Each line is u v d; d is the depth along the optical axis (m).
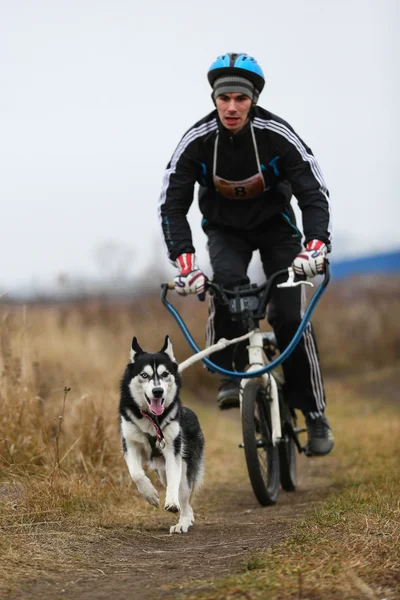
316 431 11.05
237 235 10.55
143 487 8.73
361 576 6.12
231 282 10.17
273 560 6.75
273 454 10.88
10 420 11.27
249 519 9.52
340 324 35.59
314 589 5.82
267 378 10.30
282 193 10.20
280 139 9.63
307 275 9.32
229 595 5.81
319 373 10.85
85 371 17.31
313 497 10.88
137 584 6.46
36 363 13.34
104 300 28.05
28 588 6.31
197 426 9.83
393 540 6.91
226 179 9.89
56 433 11.63
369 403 23.61
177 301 29.80
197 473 9.70
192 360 9.34
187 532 8.96
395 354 33.66
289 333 10.41
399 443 15.08
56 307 23.47
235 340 9.83
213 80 9.62
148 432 8.91
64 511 9.09
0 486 9.89
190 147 9.87
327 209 9.59
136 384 8.91
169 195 9.98
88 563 7.21
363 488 10.27
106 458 11.98
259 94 9.74
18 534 7.89
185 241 9.88
